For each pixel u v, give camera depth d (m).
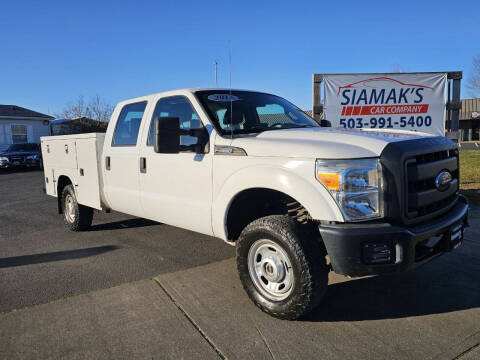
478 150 25.38
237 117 4.11
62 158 6.39
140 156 4.69
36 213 8.39
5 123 28.44
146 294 3.83
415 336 2.99
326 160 2.96
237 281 4.13
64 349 2.90
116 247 5.47
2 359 2.79
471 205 7.30
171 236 6.00
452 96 8.94
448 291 3.77
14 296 3.83
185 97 4.25
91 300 3.71
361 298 3.67
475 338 2.93
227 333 3.08
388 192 2.88
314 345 2.89
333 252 2.88
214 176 3.76
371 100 8.91
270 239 3.21
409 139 3.15
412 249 2.88
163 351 2.86
